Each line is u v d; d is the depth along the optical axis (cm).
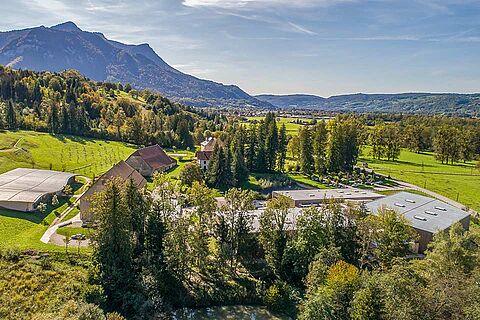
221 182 10425
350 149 13212
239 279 5616
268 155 12638
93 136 16200
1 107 15162
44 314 4178
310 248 5441
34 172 9481
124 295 4769
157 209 5841
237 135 13200
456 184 11862
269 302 5091
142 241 5753
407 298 3350
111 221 5072
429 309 3309
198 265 5609
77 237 6178
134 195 5778
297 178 12144
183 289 5259
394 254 5212
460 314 3247
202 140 18188
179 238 5375
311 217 5738
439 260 4472
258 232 6125
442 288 3569
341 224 5666
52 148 13138
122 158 13375
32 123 15362
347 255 5419
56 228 6625
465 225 7700
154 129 18075
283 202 5969
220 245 5838
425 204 8419
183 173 10119
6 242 5728
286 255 5522
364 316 3459
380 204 8306
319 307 3953
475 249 4969
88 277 4866
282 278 5591
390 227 5450
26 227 6500
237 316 4947
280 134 13325
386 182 11944
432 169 14100
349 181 11881
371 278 3872
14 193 7525
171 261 5266
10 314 4266
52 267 5131
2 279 4747
